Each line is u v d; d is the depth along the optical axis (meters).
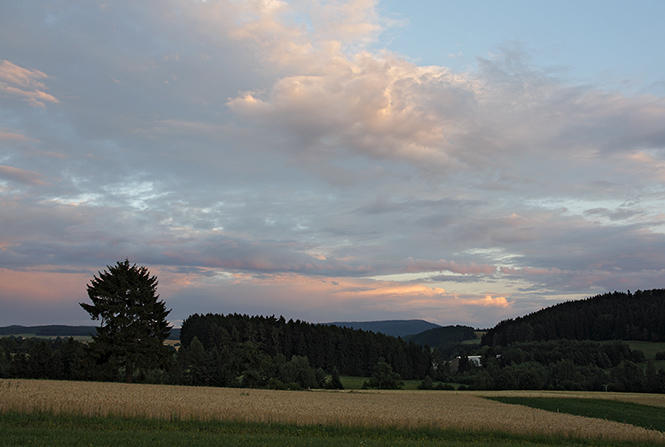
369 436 27.69
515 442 28.48
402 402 51.56
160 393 39.03
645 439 30.95
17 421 23.81
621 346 155.38
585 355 153.50
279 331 148.62
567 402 72.06
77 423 24.58
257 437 22.92
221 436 22.53
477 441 28.28
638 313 190.62
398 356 155.88
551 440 29.81
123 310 60.62
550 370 130.50
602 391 114.00
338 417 30.48
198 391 48.97
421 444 24.61
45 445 17.69
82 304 59.84
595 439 30.69
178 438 20.91
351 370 148.12
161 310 64.50
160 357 62.81
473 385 121.62
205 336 139.00
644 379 114.94
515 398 77.94
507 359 157.62
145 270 64.69
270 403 35.94
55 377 83.69
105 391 37.16
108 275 61.81
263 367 89.06
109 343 60.16
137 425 24.91
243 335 142.00
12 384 39.62
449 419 32.72
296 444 21.70
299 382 105.56
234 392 52.78
